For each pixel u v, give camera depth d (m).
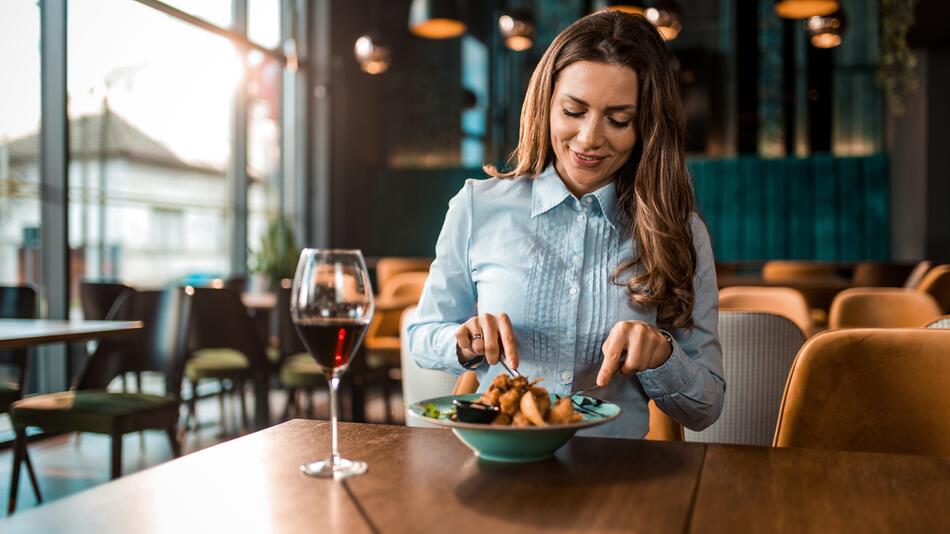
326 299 0.83
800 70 9.70
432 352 1.27
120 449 2.91
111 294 4.37
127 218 5.63
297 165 7.91
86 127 5.20
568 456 0.90
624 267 1.26
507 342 1.03
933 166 7.91
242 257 6.84
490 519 0.68
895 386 1.22
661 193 1.23
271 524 0.67
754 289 3.12
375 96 9.50
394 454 0.90
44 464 4.05
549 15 9.98
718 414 1.23
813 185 9.30
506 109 10.09
